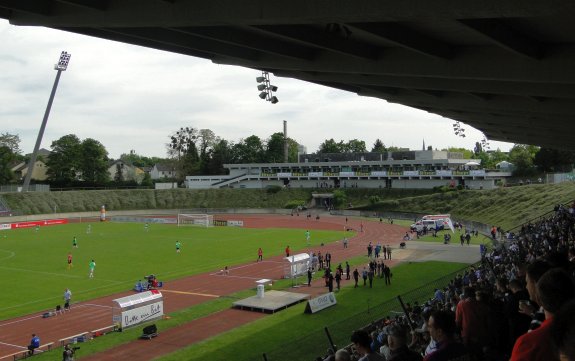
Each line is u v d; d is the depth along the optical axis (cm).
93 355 2703
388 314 2909
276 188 14350
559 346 313
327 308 3500
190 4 1297
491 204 9725
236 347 2762
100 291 4172
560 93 1936
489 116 3472
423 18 1121
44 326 3241
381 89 2722
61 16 1483
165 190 14138
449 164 13000
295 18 1201
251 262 5500
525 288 888
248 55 1967
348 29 1516
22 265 5312
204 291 4166
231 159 18738
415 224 8425
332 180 14538
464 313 767
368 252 5862
